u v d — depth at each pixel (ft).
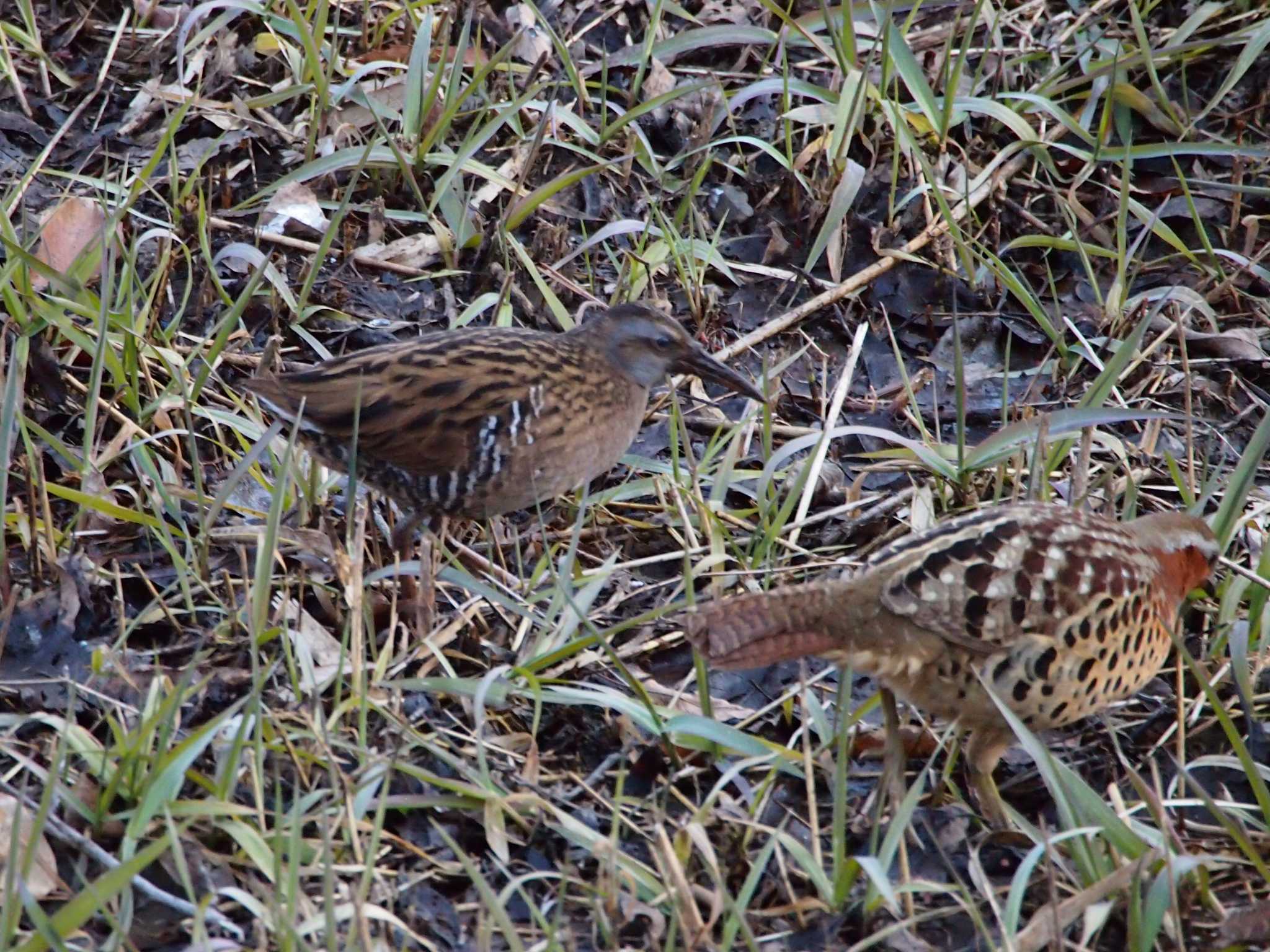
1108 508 33.86
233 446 36.70
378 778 26.81
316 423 32.35
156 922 25.43
